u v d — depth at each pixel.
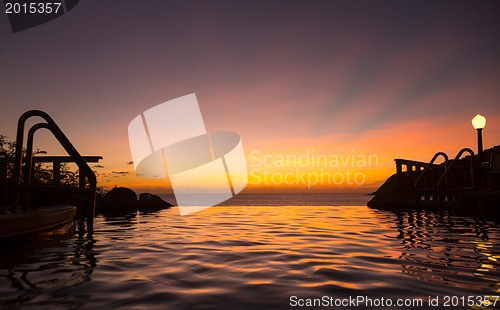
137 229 6.44
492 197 8.24
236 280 2.89
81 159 5.86
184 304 2.30
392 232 5.68
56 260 3.66
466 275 2.98
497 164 8.98
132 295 2.49
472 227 6.25
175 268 3.31
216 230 6.26
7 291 2.56
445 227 6.27
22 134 5.36
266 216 9.25
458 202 9.26
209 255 3.94
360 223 7.09
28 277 2.96
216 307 2.24
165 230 6.28
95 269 3.26
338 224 6.98
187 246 4.53
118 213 10.59
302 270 3.21
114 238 5.26
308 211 11.05
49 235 5.57
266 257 3.81
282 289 2.63
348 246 4.44
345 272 3.12
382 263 3.46
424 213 9.45
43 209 6.37
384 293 2.51
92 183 5.92
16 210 5.27
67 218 6.64
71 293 2.53
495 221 7.21
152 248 4.38
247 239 5.14
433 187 10.81
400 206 12.09
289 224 7.15
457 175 11.20
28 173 5.64
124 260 3.67
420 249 4.19
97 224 7.32
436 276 2.96
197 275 3.06
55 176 9.91
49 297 2.43
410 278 2.90
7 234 4.36
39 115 5.54
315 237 5.27
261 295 2.49
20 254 3.99
